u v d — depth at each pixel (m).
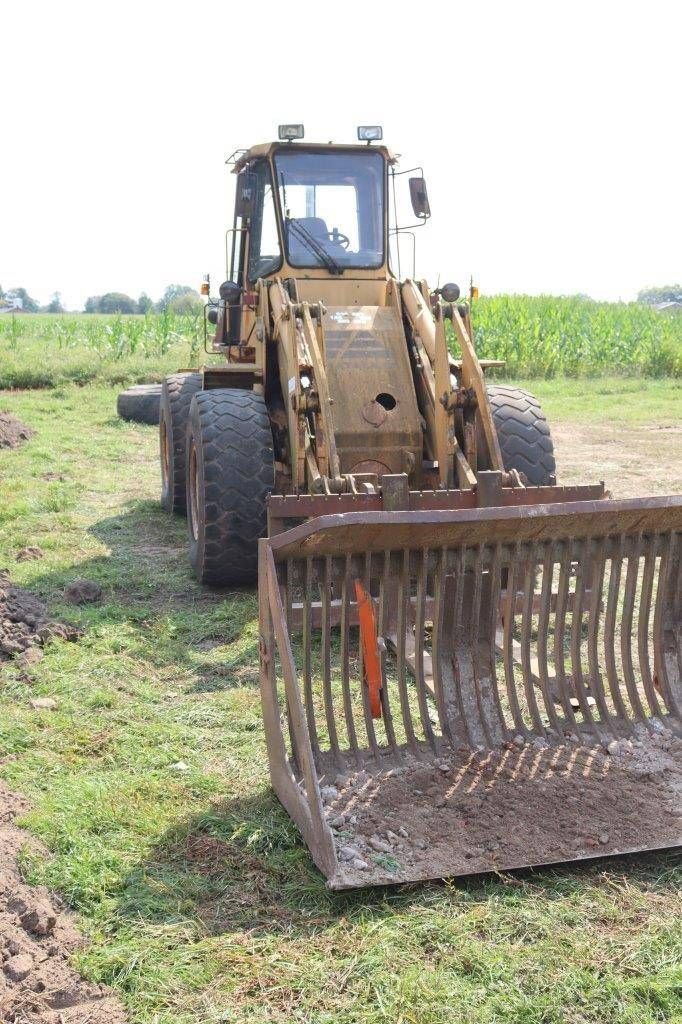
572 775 3.84
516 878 3.28
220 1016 2.67
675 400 17.00
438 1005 2.69
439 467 6.00
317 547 3.76
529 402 6.68
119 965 2.88
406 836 3.43
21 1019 2.65
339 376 6.20
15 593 5.99
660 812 3.61
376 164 6.85
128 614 5.94
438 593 4.02
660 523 4.17
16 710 4.59
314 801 3.34
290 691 3.58
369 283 6.80
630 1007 2.68
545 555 4.16
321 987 2.78
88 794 3.82
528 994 2.74
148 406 14.04
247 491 6.15
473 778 3.80
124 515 8.65
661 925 3.02
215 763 4.15
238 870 3.36
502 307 22.33
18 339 25.17
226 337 7.97
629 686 4.29
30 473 10.15
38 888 3.21
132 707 4.68
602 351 21.45
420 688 4.03
